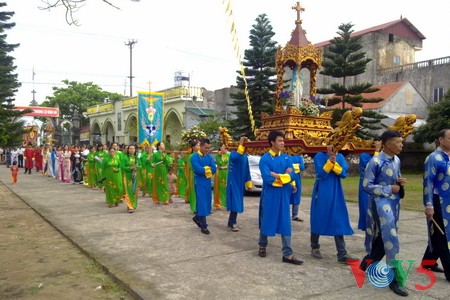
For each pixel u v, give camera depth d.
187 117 27.59
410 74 31.33
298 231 7.54
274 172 5.53
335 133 5.16
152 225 8.10
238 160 7.47
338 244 5.41
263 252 5.71
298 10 7.66
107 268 5.20
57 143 42.81
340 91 22.14
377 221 4.58
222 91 29.66
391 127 5.39
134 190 9.97
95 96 48.84
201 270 5.09
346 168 5.49
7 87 24.67
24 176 22.44
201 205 7.25
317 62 7.65
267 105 21.70
